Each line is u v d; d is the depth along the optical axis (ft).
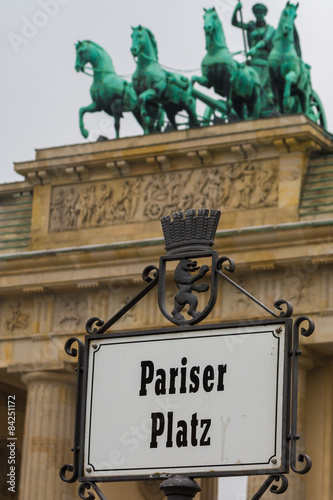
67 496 355.36
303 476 318.65
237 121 347.36
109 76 363.97
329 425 335.67
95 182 373.81
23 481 356.59
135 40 356.79
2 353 366.84
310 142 339.77
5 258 362.74
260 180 347.15
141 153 359.87
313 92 366.84
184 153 354.13
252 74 347.36
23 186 388.16
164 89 358.64
